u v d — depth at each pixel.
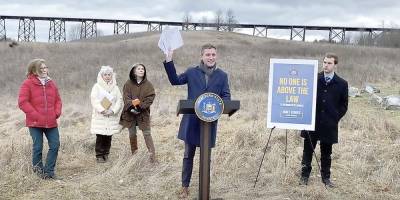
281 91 6.68
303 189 6.64
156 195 6.44
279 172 7.17
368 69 26.08
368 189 6.77
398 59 32.88
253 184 6.93
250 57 31.72
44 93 6.96
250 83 20.70
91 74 22.94
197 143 5.97
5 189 6.48
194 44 40.25
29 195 6.35
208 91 5.93
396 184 6.87
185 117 6.06
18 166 7.14
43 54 30.78
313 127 6.60
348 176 7.31
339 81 6.61
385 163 7.75
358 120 10.56
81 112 12.66
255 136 8.96
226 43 46.94
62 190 6.55
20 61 27.94
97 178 6.98
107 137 8.05
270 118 6.71
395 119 11.41
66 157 8.17
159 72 24.38
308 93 6.60
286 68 6.65
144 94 7.95
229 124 10.77
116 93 8.13
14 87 19.42
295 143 8.84
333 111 6.64
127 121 8.00
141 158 7.68
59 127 10.82
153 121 11.20
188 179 6.32
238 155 7.96
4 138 9.67
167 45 5.70
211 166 7.50
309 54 35.56
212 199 6.29
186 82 6.03
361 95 17.02
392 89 19.59
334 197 6.41
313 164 7.88
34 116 6.88
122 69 25.33
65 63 27.14
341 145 8.75
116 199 6.29
